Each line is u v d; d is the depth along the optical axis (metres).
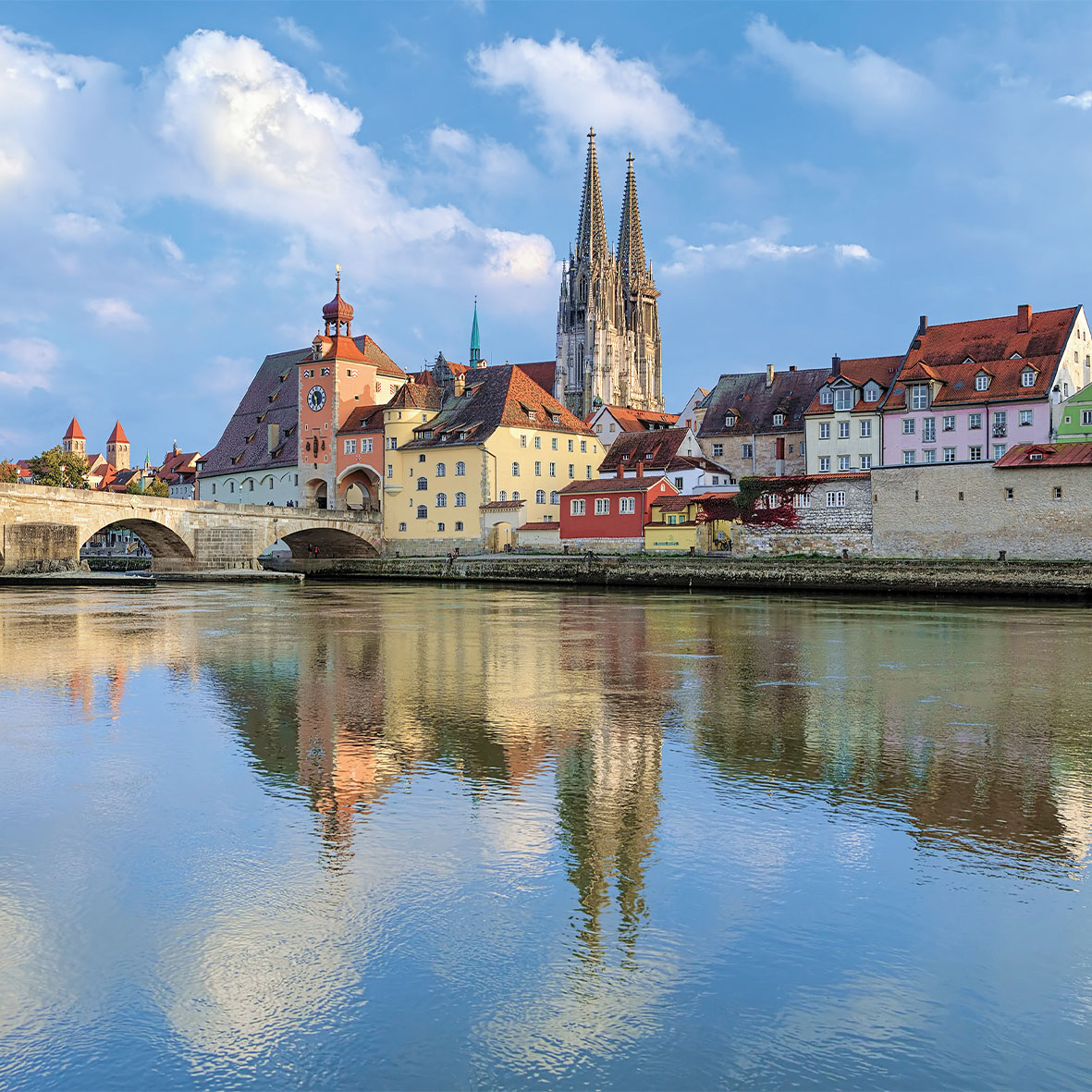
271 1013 10.28
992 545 80.56
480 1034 9.89
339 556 135.38
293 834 15.62
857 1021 10.10
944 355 100.81
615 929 12.10
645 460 122.75
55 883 13.63
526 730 23.64
